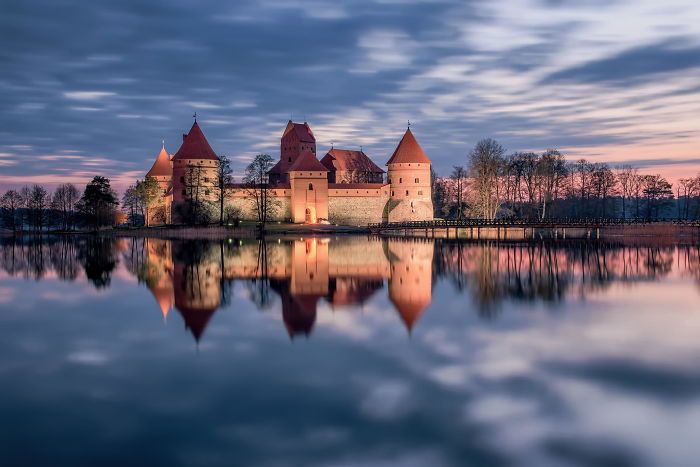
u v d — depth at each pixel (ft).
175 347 92.27
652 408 67.31
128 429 62.85
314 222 404.57
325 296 135.03
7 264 206.59
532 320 108.06
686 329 100.63
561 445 59.41
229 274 174.40
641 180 476.95
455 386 74.08
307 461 56.49
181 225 386.93
